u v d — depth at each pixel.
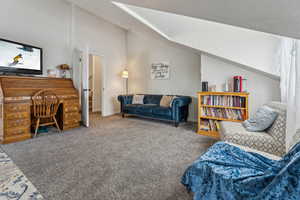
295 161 0.60
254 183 0.73
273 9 0.83
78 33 4.07
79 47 4.08
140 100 4.66
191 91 4.11
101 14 2.41
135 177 1.47
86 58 3.43
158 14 2.21
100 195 1.22
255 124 1.83
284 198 0.59
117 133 2.93
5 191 1.25
